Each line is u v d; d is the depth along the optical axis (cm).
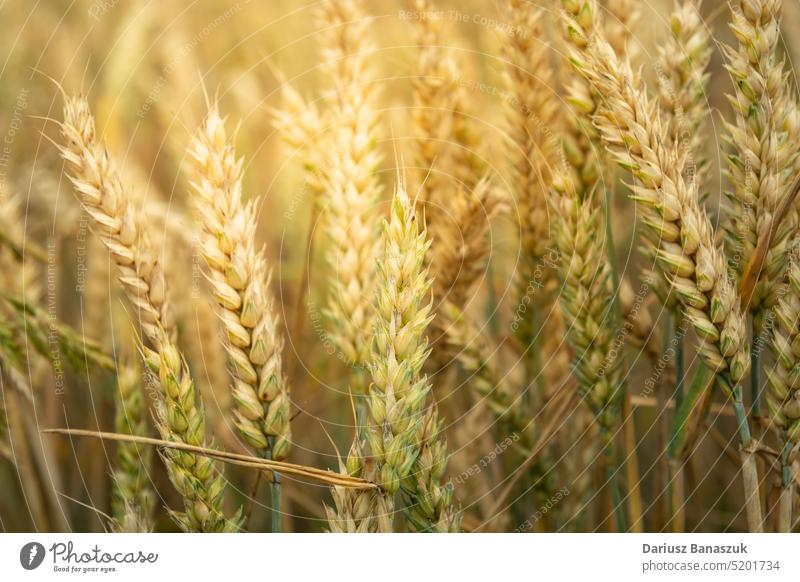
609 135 41
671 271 42
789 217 42
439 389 48
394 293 39
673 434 46
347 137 46
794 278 42
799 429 42
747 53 42
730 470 53
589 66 41
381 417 39
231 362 41
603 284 45
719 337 41
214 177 40
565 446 50
